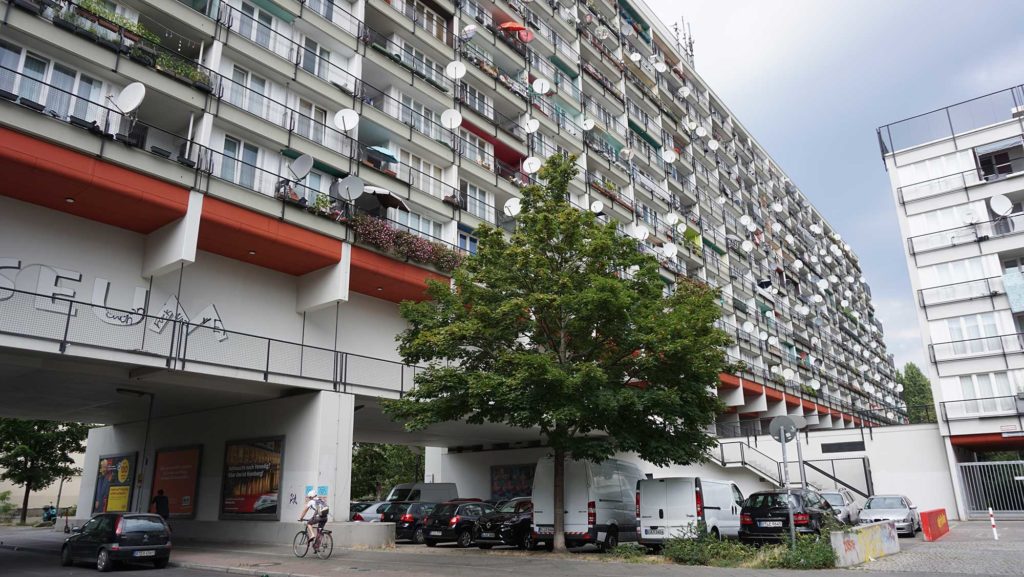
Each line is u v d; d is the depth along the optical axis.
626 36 49.72
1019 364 33.47
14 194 16.75
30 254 17.02
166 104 19.16
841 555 13.41
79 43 17.06
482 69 32.47
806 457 37.69
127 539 15.51
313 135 23.30
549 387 16.78
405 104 27.91
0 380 19.45
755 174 67.62
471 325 17.52
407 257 24.30
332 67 24.64
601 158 40.72
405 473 51.19
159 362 17.33
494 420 18.23
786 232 69.12
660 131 49.62
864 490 35.72
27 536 29.47
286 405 21.48
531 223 19.30
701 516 17.56
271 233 20.25
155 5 18.92
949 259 36.72
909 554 16.02
